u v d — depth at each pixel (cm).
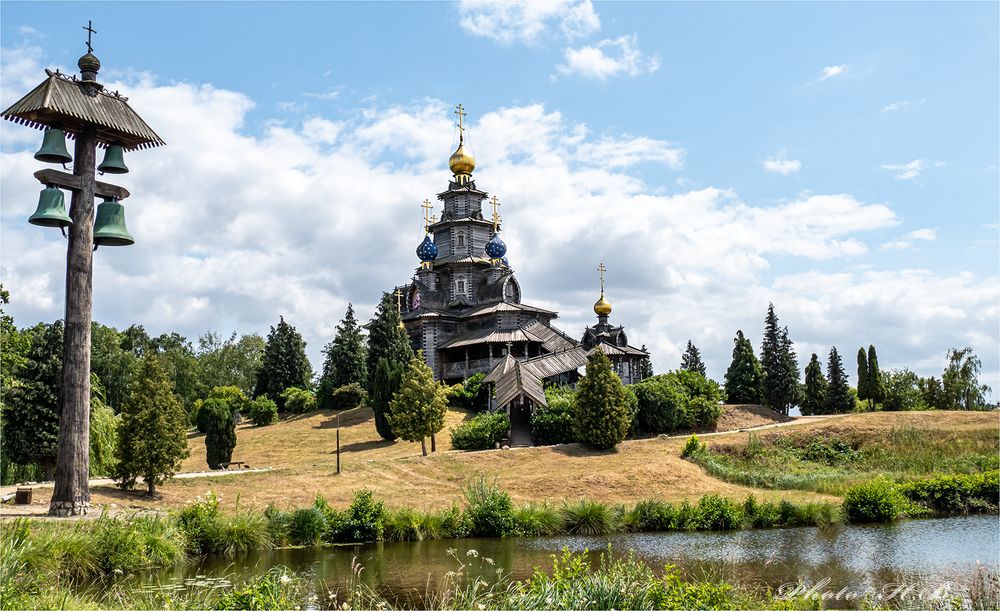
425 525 3625
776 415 7988
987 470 5266
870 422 6706
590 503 3912
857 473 5466
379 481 4684
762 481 5119
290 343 9462
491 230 9888
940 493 4638
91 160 3403
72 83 3400
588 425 5819
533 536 3675
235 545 3164
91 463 4797
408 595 2369
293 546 3334
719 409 7381
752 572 2720
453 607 1750
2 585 1612
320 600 2195
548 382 7169
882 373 10981
